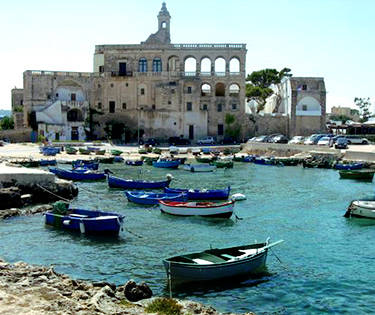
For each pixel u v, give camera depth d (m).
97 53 128.62
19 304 19.75
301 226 40.16
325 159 87.25
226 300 24.36
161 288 25.73
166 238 35.88
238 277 27.27
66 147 102.44
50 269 25.73
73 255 31.45
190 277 26.00
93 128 125.25
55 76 123.00
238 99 125.12
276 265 29.66
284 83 130.25
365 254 32.19
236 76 124.56
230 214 42.56
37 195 49.31
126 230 37.88
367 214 42.47
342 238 36.31
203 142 120.56
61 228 37.66
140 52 126.19
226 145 118.94
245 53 124.00
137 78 125.56
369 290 25.83
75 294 22.02
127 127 125.50
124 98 126.06
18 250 32.41
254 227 39.69
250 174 75.88
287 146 98.81
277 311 23.22
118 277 27.41
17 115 127.44
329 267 29.41
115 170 78.69
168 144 119.75
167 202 44.31
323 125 124.19
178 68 128.38
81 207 46.91
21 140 118.25
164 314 20.70
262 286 26.17
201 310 21.67
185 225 39.97
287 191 58.59
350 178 69.69
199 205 42.66
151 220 41.69
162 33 135.25
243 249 29.52
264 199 52.88
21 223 39.47
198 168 78.56
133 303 22.23
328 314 22.97
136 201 48.75
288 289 25.81
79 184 62.50
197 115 124.06
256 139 113.50
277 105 135.50
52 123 118.50
